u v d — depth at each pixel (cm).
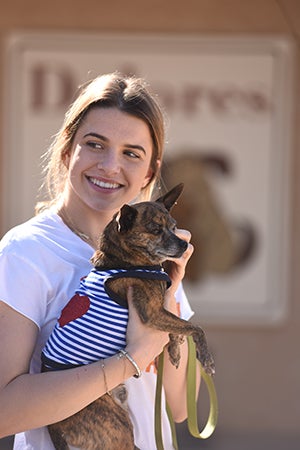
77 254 304
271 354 800
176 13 774
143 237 310
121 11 773
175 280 318
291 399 802
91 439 292
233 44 776
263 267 795
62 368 284
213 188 789
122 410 301
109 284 296
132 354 285
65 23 772
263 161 786
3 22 770
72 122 317
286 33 775
